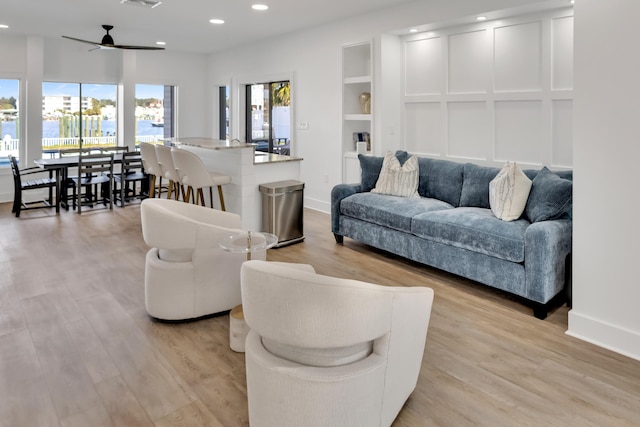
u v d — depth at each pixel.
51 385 2.29
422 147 5.50
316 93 6.56
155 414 2.07
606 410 2.12
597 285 2.73
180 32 6.82
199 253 2.95
